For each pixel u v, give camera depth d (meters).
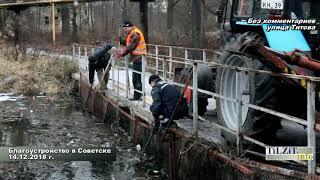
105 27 50.47
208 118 9.37
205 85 9.28
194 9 19.14
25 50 26.67
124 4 32.28
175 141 8.27
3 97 18.20
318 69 5.91
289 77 5.54
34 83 19.94
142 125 10.11
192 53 19.25
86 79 16.67
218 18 8.39
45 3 32.78
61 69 21.14
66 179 8.70
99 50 14.52
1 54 26.31
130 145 10.77
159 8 42.31
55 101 17.39
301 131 7.80
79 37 44.00
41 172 9.08
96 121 13.76
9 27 34.00
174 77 10.42
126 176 8.81
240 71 6.43
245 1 7.36
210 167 7.02
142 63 11.10
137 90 11.82
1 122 13.76
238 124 6.49
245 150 6.47
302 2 6.59
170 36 31.97
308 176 5.23
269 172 5.74
